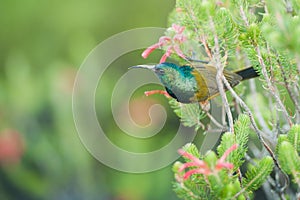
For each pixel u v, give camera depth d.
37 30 17.89
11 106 14.13
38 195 13.90
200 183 5.32
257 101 7.17
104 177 13.55
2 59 17.77
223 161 5.04
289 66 5.82
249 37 5.73
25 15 17.89
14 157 14.00
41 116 13.98
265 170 5.46
